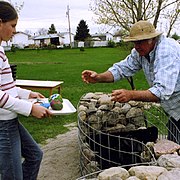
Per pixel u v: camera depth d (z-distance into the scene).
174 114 3.05
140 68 3.43
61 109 2.52
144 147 3.00
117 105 4.07
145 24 2.87
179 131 3.07
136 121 4.10
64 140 5.02
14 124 2.34
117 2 12.95
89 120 3.92
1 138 2.29
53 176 3.84
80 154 3.88
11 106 2.19
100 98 4.15
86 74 3.43
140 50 2.95
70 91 9.49
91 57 28.53
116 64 3.49
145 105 4.30
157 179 1.80
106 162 3.42
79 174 3.88
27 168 2.57
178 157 2.16
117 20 13.10
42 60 25.70
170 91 2.60
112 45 45.88
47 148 4.70
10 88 2.32
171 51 2.73
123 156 3.33
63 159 4.28
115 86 10.39
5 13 2.21
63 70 16.83
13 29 2.28
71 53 35.53
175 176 1.80
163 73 2.62
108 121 4.00
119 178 1.81
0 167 2.34
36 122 6.07
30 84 6.82
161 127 4.15
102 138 3.47
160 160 2.14
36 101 2.64
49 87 6.68
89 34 62.34
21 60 25.89
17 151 2.34
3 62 2.24
